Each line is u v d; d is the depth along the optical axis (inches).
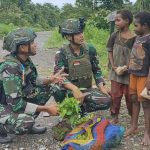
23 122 99.4
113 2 1077.8
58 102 115.7
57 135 107.0
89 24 445.4
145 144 102.8
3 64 100.3
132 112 110.8
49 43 393.1
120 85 113.7
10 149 102.1
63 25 108.3
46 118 126.3
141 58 100.8
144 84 101.3
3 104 102.6
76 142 95.8
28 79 107.4
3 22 991.6
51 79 107.4
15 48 100.8
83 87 112.8
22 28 102.7
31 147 103.4
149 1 599.5
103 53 286.4
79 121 103.6
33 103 109.9
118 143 101.3
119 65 112.0
